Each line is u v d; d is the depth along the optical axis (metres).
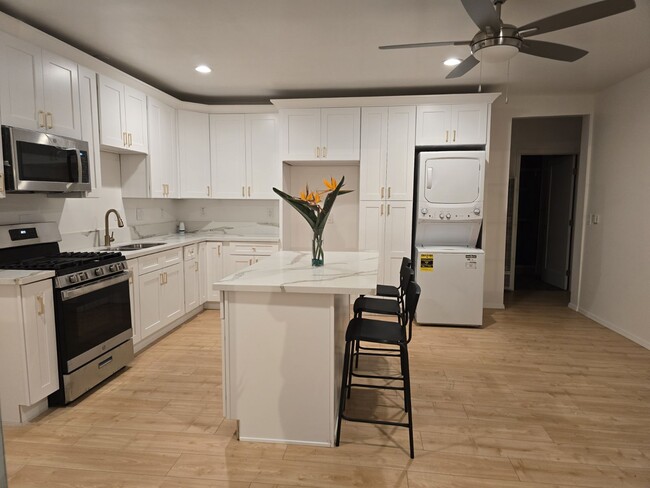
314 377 2.11
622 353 3.47
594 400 2.65
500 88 4.30
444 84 4.14
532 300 5.34
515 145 5.69
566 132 5.61
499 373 3.06
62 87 2.86
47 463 1.99
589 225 4.60
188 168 4.62
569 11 2.02
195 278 4.39
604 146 4.34
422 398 2.67
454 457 2.05
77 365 2.56
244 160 4.72
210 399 2.64
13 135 2.42
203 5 2.49
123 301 3.04
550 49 2.45
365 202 4.43
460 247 4.35
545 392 2.76
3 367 2.26
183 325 4.18
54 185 2.74
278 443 2.17
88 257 2.83
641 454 2.09
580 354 3.45
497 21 2.18
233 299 2.12
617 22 2.71
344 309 2.71
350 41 3.05
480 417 2.44
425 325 4.23
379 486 1.84
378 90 4.36
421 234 4.38
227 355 2.16
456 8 2.53
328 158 4.44
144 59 3.45
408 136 4.31
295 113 4.45
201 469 1.95
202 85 4.20
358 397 2.68
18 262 2.69
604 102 4.35
